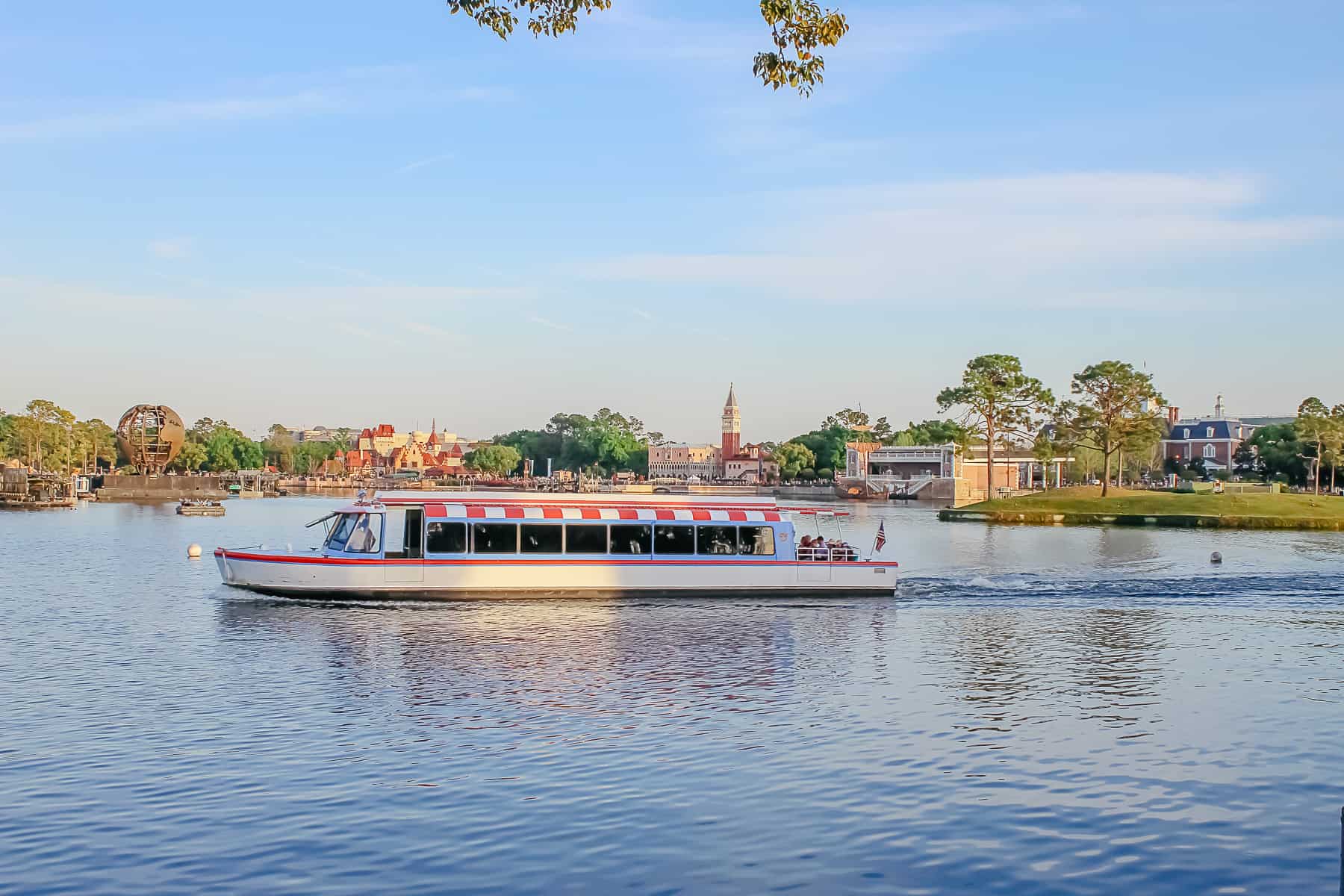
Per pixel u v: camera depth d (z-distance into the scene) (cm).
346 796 2153
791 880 1773
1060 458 14988
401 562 4709
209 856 1859
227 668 3378
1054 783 2244
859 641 3947
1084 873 1802
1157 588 5522
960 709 2886
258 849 1888
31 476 17875
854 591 5081
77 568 6425
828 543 5234
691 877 1780
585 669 3394
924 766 2356
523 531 4822
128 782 2233
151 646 3744
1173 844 1922
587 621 4316
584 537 4866
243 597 4894
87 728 2648
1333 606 4947
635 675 3306
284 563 4700
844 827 1995
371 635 3959
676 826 1998
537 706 2898
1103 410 13812
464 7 2109
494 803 2111
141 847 1892
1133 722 2742
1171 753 2462
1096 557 7581
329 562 4688
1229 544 9006
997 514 12594
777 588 5006
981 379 14675
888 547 8594
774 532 5041
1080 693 3084
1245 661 3594
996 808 2094
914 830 1981
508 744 2517
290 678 3238
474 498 4834
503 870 1806
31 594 5141
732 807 2094
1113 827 1998
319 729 2652
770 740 2558
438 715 2802
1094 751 2473
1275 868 1819
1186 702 2975
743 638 3966
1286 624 4409
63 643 3794
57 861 1836
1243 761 2405
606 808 2089
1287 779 2277
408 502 4778
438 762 2380
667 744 2519
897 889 1742
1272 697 3042
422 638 3919
